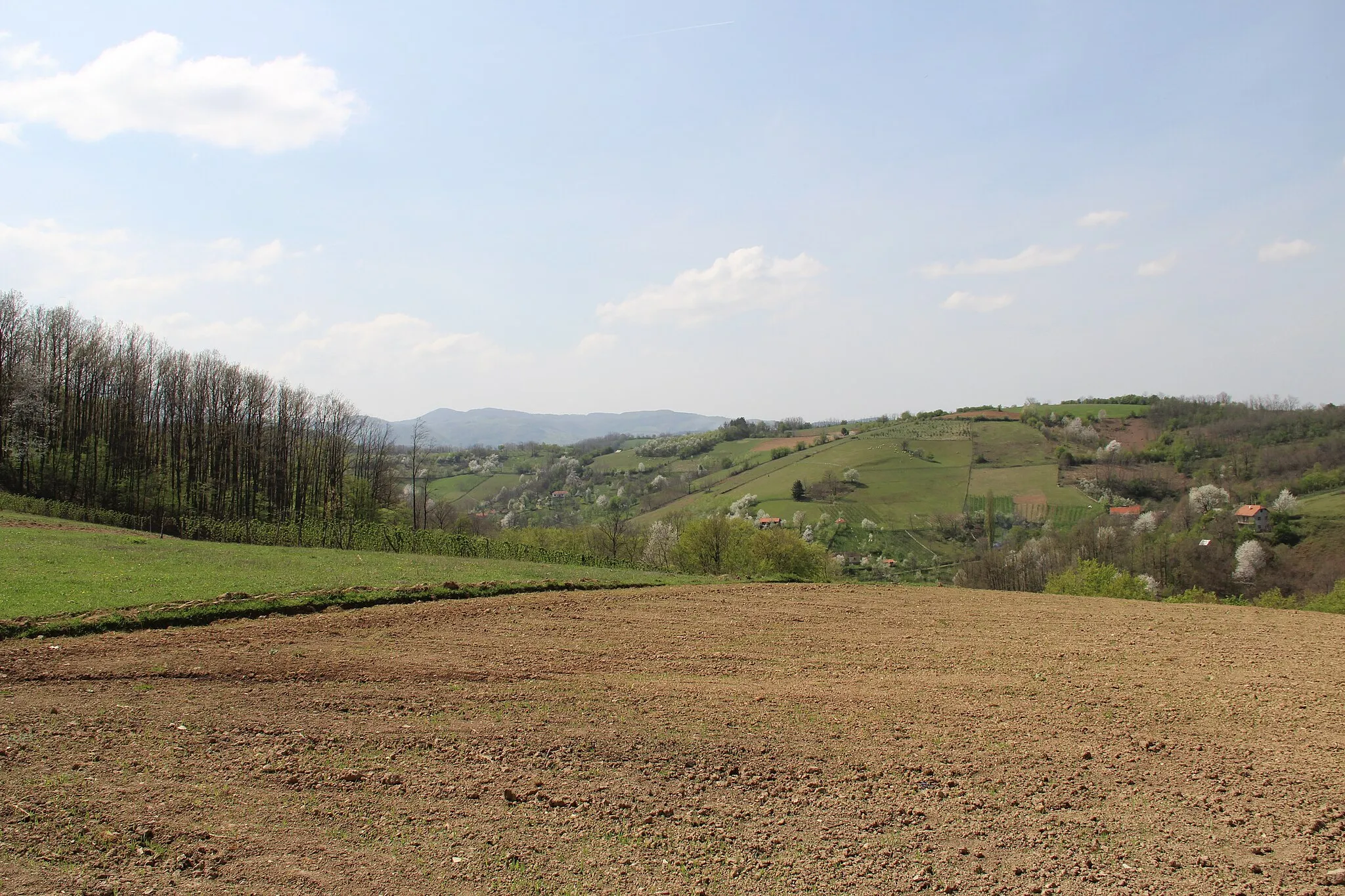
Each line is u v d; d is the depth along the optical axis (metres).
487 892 7.43
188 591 19.22
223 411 64.12
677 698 13.83
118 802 8.72
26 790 8.83
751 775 10.62
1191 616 23.75
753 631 20.00
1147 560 70.69
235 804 8.91
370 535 39.25
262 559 25.77
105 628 16.11
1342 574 62.38
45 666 13.54
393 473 83.44
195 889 7.14
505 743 11.30
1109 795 10.29
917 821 9.43
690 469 142.62
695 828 9.03
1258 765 11.38
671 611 22.27
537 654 16.53
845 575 77.69
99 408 62.38
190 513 54.91
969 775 10.87
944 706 13.92
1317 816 9.74
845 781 10.51
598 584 25.70
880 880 8.01
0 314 56.59
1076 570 62.66
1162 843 8.98
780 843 8.75
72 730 10.75
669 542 69.94
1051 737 12.44
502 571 27.25
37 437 55.34
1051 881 8.09
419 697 13.20
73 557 22.45
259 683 13.44
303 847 8.05
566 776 10.30
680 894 7.60
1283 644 19.72
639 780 10.29
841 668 16.48
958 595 27.52
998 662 17.44
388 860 7.92
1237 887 8.02
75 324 63.03
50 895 6.83
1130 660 17.77
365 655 15.68
